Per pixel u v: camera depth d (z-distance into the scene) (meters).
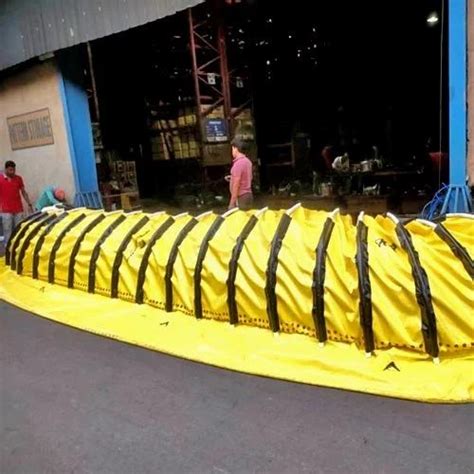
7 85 9.43
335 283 3.08
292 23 11.48
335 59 12.40
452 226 3.35
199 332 3.56
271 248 3.39
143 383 3.01
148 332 3.69
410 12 11.24
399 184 8.48
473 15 4.40
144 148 12.52
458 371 2.76
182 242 3.96
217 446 2.35
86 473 2.21
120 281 4.31
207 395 2.81
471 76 4.51
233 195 5.87
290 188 10.08
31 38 8.30
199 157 10.41
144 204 11.05
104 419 2.65
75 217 5.18
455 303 2.83
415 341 2.86
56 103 8.52
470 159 4.66
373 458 2.19
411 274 2.89
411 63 11.73
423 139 11.65
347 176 9.00
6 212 7.61
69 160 8.59
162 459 2.28
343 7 11.00
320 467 2.16
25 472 2.24
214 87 9.88
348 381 2.79
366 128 12.27
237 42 10.93
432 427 2.37
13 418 2.72
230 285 3.51
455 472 2.07
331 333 3.11
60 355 3.51
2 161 10.17
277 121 12.46
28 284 5.15
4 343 3.80
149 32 10.77
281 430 2.44
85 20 7.20
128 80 12.45
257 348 3.23
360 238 3.14
